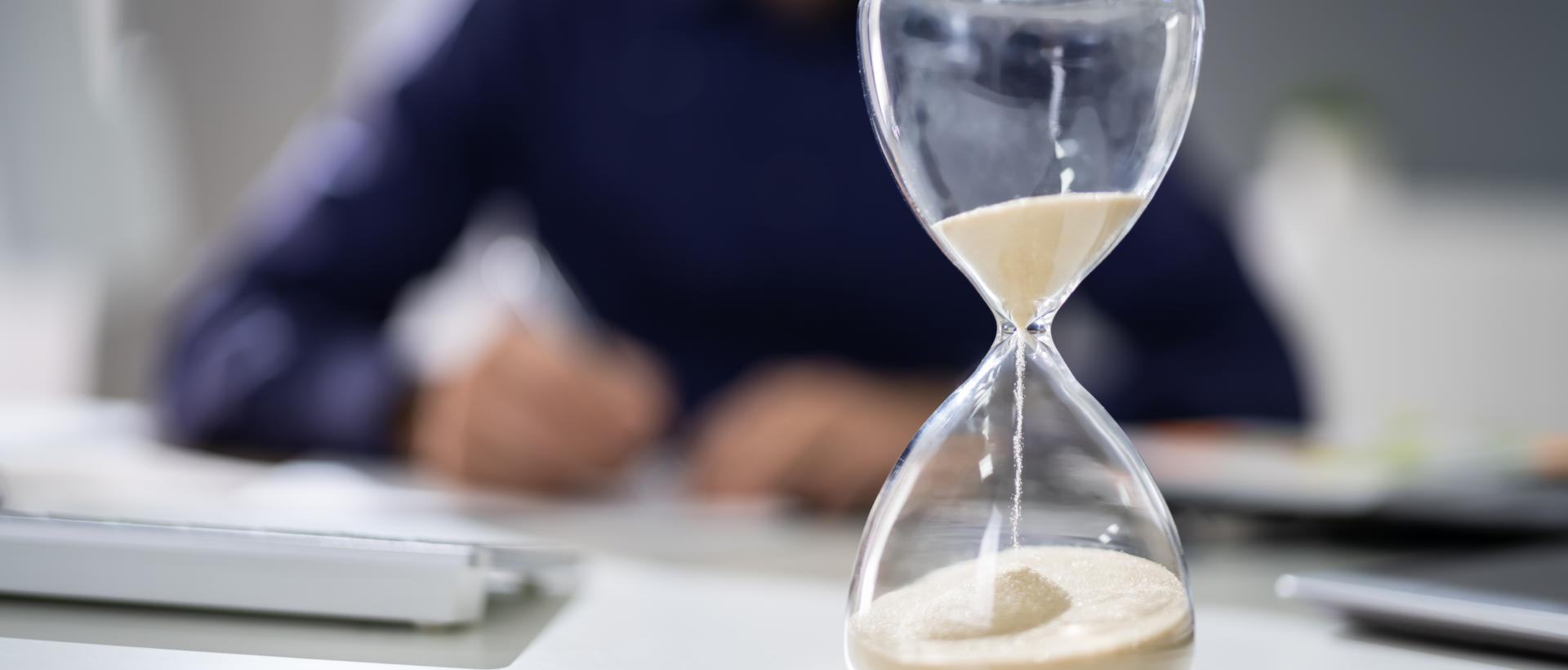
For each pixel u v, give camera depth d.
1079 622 0.40
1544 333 2.31
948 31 0.41
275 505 0.63
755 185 1.33
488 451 0.87
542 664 0.41
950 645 0.40
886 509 0.43
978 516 0.42
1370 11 2.31
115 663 0.39
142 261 1.94
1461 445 0.71
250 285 1.08
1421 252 2.32
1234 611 0.49
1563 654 0.43
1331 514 0.59
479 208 1.34
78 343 1.92
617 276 1.37
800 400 0.89
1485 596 0.44
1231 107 2.31
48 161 1.90
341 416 0.99
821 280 1.34
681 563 0.55
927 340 1.37
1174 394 1.22
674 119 1.33
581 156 1.34
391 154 1.23
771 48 1.33
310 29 2.00
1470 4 2.32
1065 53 0.41
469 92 1.29
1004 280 0.43
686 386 1.33
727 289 1.35
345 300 1.14
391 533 0.52
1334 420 2.26
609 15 1.32
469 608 0.43
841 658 0.43
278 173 1.84
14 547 0.43
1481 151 2.34
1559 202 2.35
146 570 0.43
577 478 0.90
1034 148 0.42
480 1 1.31
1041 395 0.43
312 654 0.41
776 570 0.54
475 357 0.92
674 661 0.42
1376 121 2.32
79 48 1.90
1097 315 1.36
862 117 1.33
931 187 0.43
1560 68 2.34
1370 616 0.45
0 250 1.88
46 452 0.85
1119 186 0.42
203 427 0.97
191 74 1.94
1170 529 0.42
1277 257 2.29
